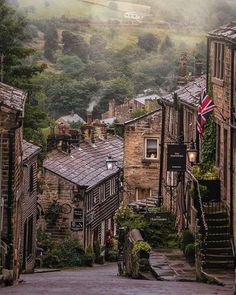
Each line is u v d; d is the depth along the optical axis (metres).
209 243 31.56
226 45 33.81
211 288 25.69
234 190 32.19
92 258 53.16
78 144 65.44
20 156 34.84
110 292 22.11
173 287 25.30
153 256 36.56
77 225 55.31
